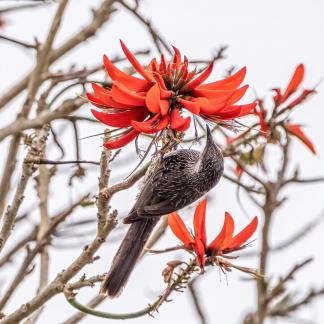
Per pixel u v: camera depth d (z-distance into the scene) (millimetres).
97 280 9250
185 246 9273
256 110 10852
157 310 9180
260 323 11953
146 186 10570
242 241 9234
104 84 11406
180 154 10984
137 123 7902
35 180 12250
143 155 8281
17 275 10930
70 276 9008
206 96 8422
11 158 11016
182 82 8430
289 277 11898
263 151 11398
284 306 12078
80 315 10320
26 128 11078
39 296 9094
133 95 8055
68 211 11461
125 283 9961
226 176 11664
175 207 10461
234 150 11531
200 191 10828
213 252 9219
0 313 9516
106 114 8227
